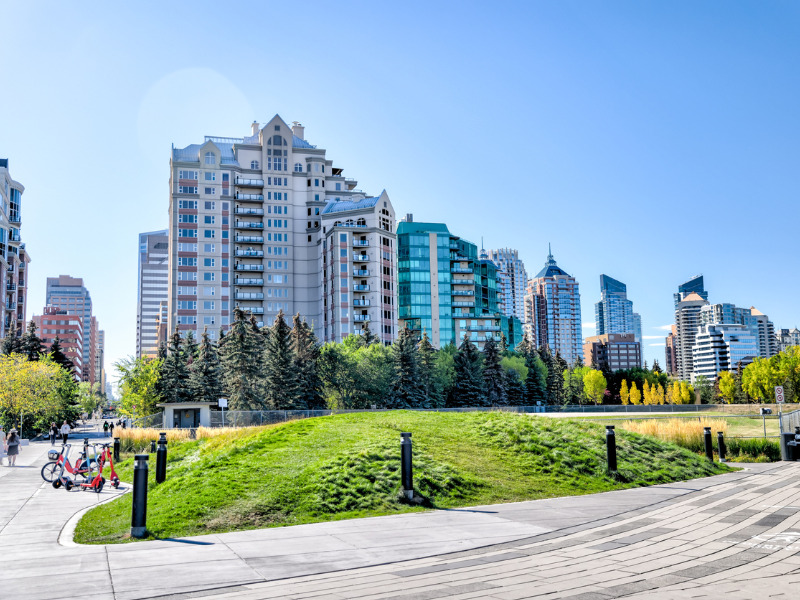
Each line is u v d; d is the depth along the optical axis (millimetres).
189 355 82188
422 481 15594
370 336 95000
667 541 10695
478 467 17500
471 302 155875
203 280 117312
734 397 141000
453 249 159750
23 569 9344
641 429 30906
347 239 117188
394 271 123250
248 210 122875
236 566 9438
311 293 126188
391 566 9391
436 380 86062
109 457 20781
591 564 9266
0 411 62562
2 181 107688
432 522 12742
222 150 129250
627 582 8219
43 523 13812
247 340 69312
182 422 59688
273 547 10688
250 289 122062
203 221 118812
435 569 9133
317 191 128250
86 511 15539
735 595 7535
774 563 9070
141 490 11820
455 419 23219
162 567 9406
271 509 13516
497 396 94875
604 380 145000
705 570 8766
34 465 30344
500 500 15227
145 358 72938
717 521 12289
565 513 13523
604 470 18328
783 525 11703
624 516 13117
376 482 15344
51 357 90312
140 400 70500
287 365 68188
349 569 9234
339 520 13086
